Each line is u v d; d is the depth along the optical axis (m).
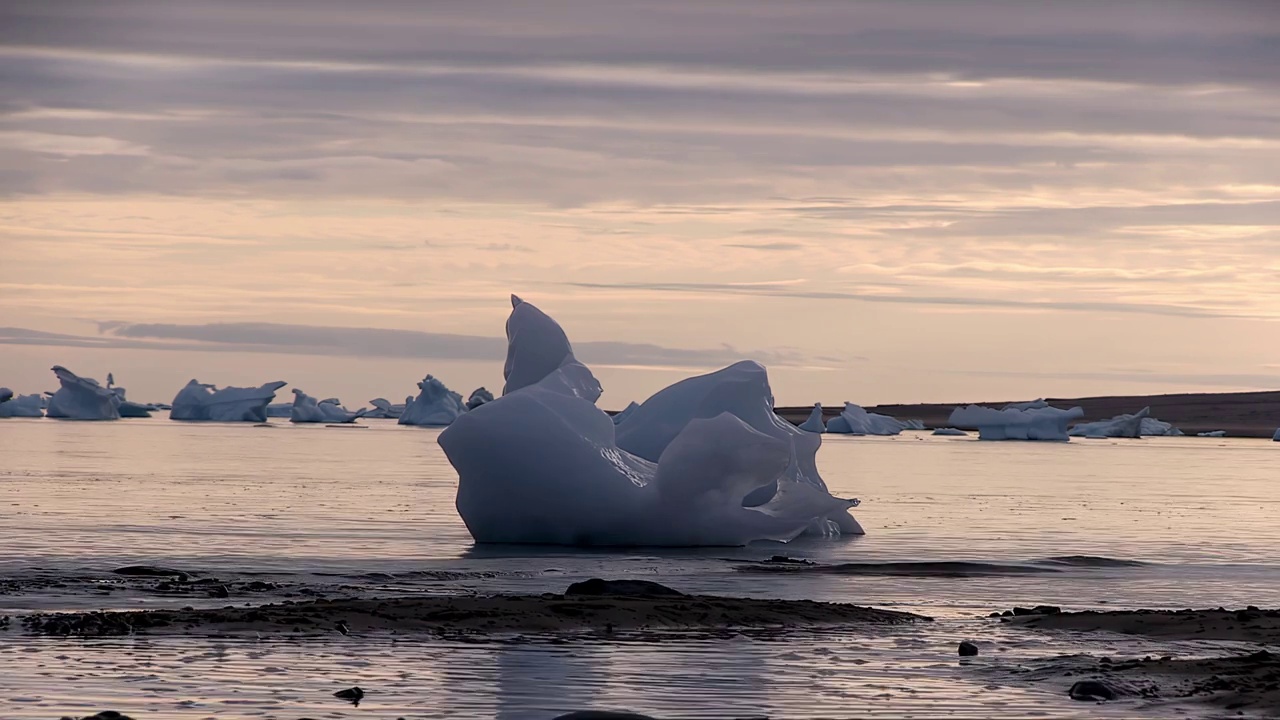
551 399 39.97
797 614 24.25
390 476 71.31
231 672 18.19
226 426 169.00
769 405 45.69
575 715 15.88
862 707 17.03
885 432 180.00
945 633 22.77
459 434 39.00
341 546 37.09
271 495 56.00
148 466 77.00
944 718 16.52
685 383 46.09
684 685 18.12
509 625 22.11
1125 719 16.41
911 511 53.34
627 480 38.56
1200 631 22.91
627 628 22.36
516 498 38.53
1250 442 172.38
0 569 30.52
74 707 16.14
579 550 37.47
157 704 16.39
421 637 21.02
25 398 191.75
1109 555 38.00
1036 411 157.00
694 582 30.84
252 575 30.41
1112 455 119.38
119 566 31.45
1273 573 33.88
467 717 16.14
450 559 34.66
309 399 194.00
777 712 16.75
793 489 41.00
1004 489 68.62
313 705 16.52
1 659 18.73
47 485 59.69
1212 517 52.16
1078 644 21.77
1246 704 17.02
